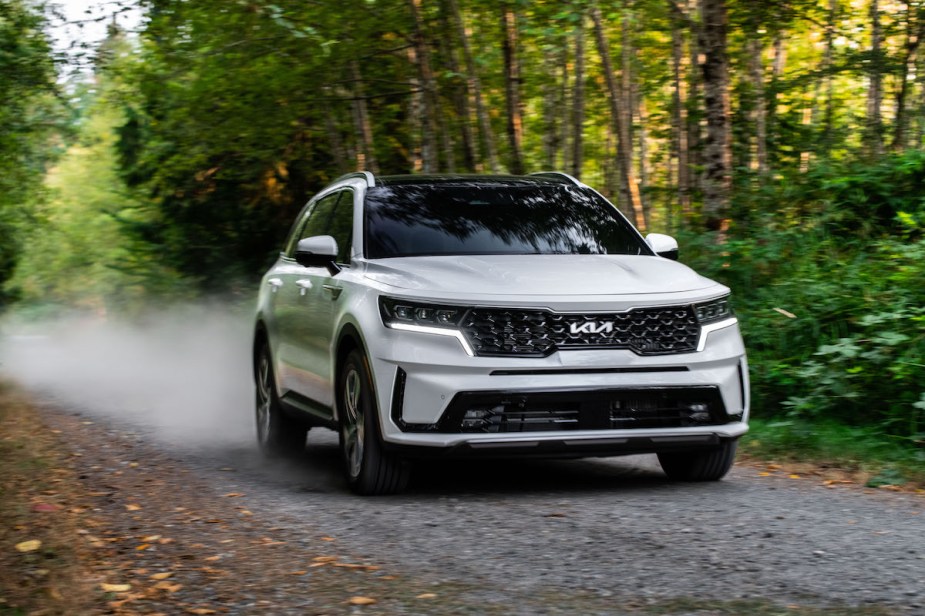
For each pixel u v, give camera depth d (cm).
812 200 1259
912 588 388
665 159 2733
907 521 512
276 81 1661
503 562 441
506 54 1655
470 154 1753
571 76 2303
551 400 570
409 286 591
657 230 2197
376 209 696
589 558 445
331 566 440
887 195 1245
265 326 841
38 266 6206
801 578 405
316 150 2327
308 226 823
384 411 580
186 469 753
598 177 3036
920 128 1706
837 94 2248
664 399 585
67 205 5631
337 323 650
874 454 719
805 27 1784
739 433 609
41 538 491
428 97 1744
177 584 417
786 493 605
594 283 599
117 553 472
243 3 1487
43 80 1875
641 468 723
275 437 814
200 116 1797
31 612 379
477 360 567
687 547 461
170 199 2527
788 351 949
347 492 634
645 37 2164
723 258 1106
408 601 386
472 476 692
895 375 804
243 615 375
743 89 1686
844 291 962
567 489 629
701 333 598
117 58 1823
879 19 1688
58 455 827
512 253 664
